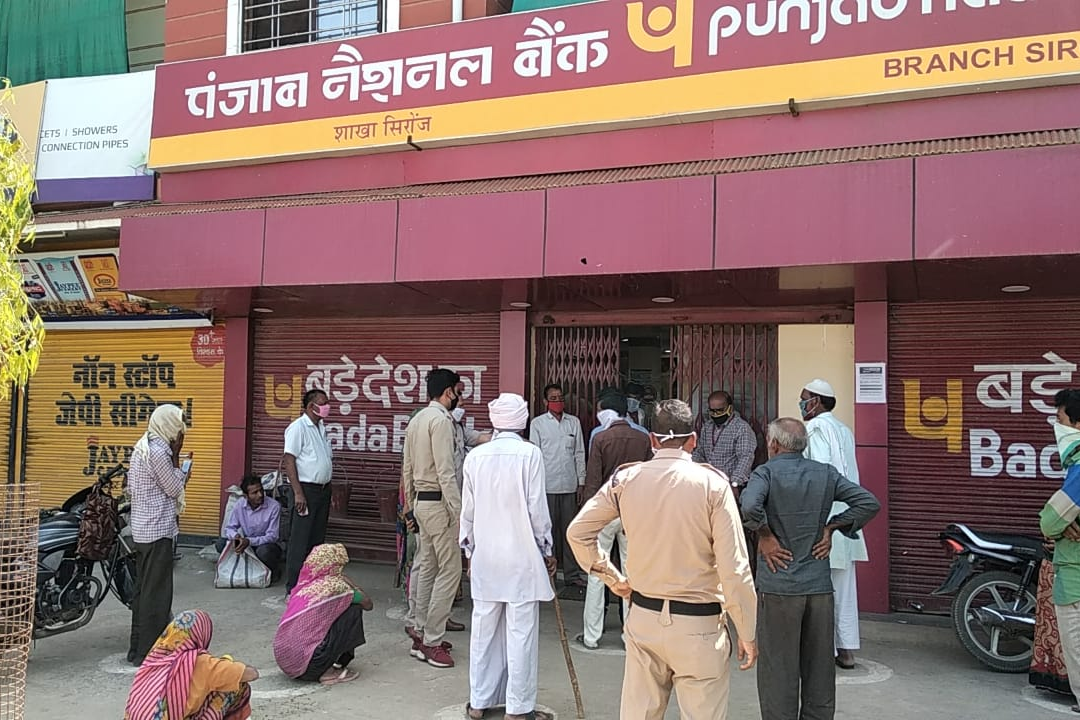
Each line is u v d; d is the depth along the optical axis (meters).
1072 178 4.81
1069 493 4.33
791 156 6.10
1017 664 5.21
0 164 3.62
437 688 4.92
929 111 6.02
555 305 7.55
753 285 6.25
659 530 3.28
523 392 7.85
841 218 5.27
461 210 6.26
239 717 3.69
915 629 6.13
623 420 5.96
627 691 3.41
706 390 7.47
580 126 6.86
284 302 7.84
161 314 9.30
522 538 4.39
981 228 4.95
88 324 9.73
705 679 3.23
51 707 4.62
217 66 8.11
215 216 6.99
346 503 8.52
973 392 6.52
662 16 6.66
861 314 6.71
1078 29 5.63
